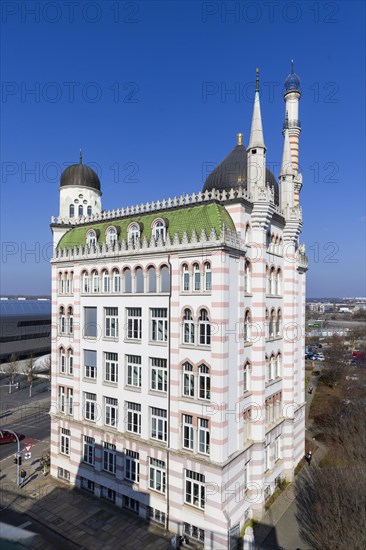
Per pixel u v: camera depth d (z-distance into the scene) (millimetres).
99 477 34438
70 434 37406
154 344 31047
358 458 37250
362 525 23875
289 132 44875
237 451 28969
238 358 29344
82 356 36594
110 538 28906
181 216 31719
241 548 27781
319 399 69562
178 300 29578
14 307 102375
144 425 31547
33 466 41844
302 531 29578
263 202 31203
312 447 46125
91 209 45094
